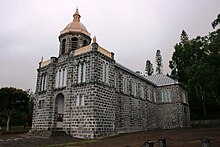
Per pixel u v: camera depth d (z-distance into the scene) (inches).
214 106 2447.1
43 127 1245.1
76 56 1222.3
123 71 1453.0
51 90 1291.8
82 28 1409.9
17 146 781.9
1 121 2039.9
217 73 938.7
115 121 1222.3
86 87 1109.1
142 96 1685.5
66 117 1144.8
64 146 751.1
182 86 2087.8
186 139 812.0
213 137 827.4
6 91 1766.7
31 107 2329.0
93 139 973.8
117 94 1316.4
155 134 1089.4
